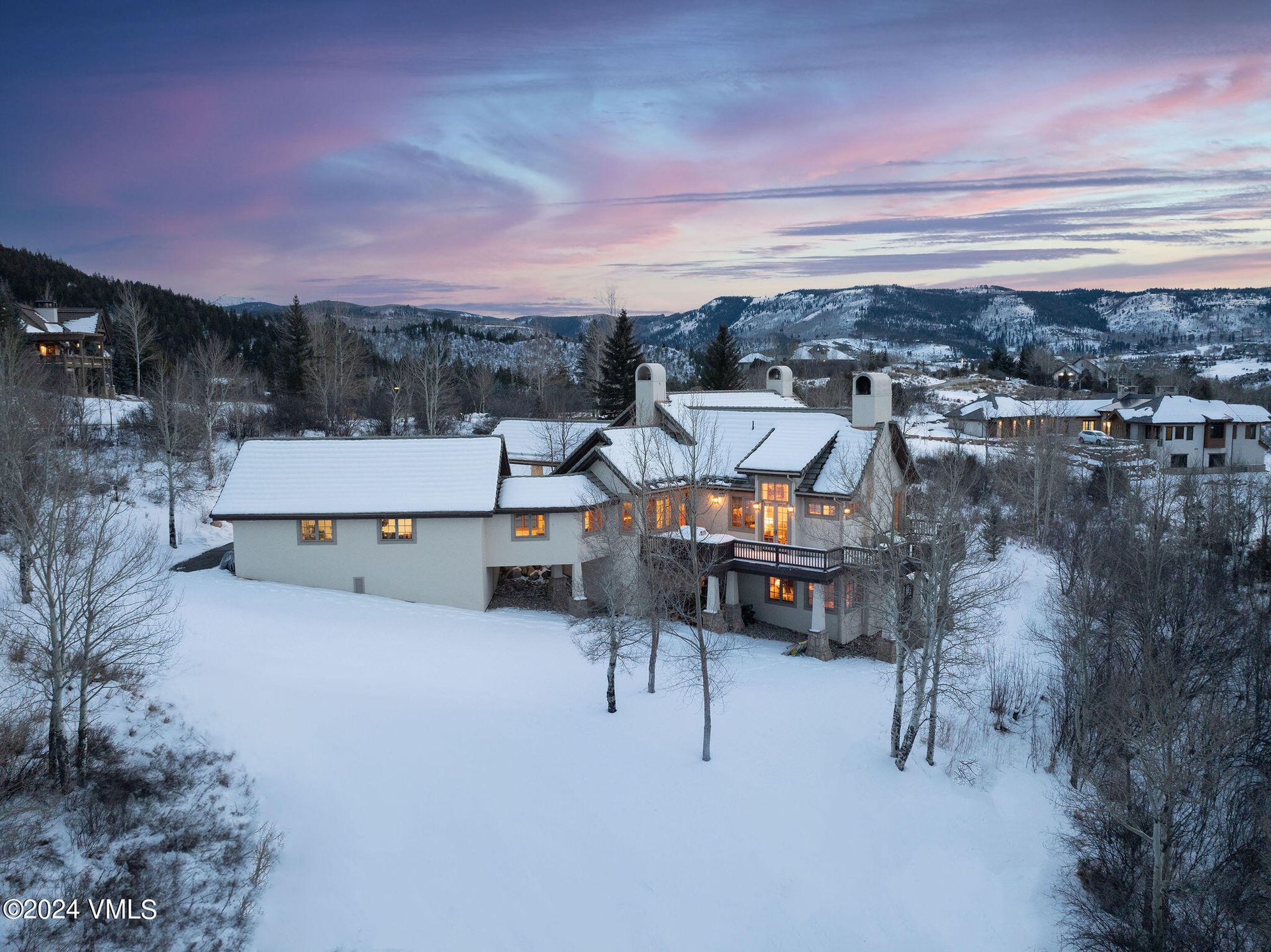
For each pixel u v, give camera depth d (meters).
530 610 36.66
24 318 73.38
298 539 35.34
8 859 15.16
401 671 27.47
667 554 29.56
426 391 73.62
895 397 94.06
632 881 18.33
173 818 17.62
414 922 16.55
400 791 20.22
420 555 35.41
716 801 21.38
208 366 65.50
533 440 54.84
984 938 17.92
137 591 28.70
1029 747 27.20
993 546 44.72
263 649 27.23
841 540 33.44
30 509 19.06
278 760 20.69
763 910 18.02
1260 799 23.25
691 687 28.45
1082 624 27.66
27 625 20.11
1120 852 21.23
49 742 17.19
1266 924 18.92
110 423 60.81
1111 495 54.84
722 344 73.38
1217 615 34.00
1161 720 21.42
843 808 21.75
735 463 37.44
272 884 16.84
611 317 77.81
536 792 20.86
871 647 34.25
